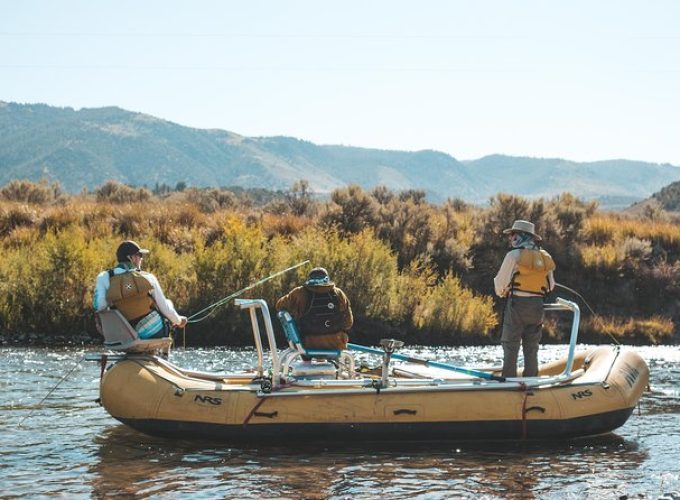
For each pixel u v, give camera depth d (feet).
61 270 56.49
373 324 60.03
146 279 29.22
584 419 28.86
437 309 62.23
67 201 97.66
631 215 111.24
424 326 61.62
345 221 76.79
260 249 61.62
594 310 72.54
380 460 26.73
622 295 74.43
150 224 76.38
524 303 30.53
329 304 29.89
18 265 58.08
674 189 299.99
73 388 37.99
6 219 76.84
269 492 23.29
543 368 34.42
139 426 28.37
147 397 28.19
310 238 64.39
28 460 26.35
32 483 23.91
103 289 29.09
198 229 76.28
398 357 28.86
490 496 23.08
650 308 73.67
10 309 55.42
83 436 29.43
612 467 26.23
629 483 24.44
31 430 30.22
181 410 27.96
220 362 47.32
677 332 70.28
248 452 27.55
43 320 55.47
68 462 26.17
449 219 82.79
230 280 57.88
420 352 55.62
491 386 28.73
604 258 76.33
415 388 28.25
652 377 45.27
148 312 29.40
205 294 57.52
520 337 30.91
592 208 96.12
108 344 29.09
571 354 30.99
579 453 28.02
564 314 70.33
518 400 28.53
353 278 60.49
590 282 75.25
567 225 82.94
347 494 23.15
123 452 27.40
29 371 42.01
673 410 35.70
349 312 30.32
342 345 30.17
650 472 25.67
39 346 51.49
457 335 61.82
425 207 83.35
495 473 25.38
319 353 29.50
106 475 24.77
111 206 83.20
